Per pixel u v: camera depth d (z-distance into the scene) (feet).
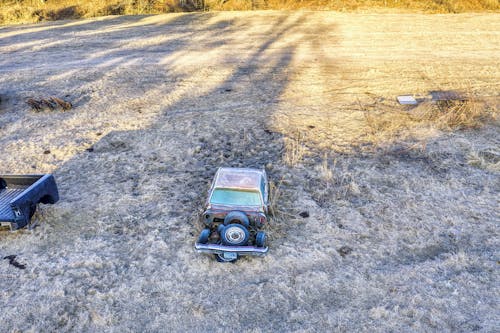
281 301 21.11
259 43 71.00
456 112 41.09
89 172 33.45
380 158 34.81
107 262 23.80
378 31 76.54
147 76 55.93
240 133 39.52
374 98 47.62
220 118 42.65
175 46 69.82
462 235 25.84
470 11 88.07
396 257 24.16
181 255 24.22
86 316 20.35
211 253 23.32
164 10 95.40
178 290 21.85
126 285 22.16
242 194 25.08
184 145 37.40
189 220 27.30
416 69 57.06
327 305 20.84
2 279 22.57
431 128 39.22
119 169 33.83
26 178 27.78
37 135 39.93
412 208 28.35
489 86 50.26
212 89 51.16
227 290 21.83
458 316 19.98
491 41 69.15
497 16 83.87
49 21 90.38
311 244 25.03
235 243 22.35
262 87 51.57
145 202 29.40
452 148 35.99
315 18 86.69
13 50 69.05
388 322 19.71
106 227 26.71
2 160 35.22
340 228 26.45
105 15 93.86
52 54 66.44
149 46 70.03
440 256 24.08
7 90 51.39
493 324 19.48
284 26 81.41
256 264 23.41
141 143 37.88
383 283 22.13
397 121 41.45
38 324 19.88
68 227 26.78
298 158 34.60
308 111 44.37
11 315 20.36
